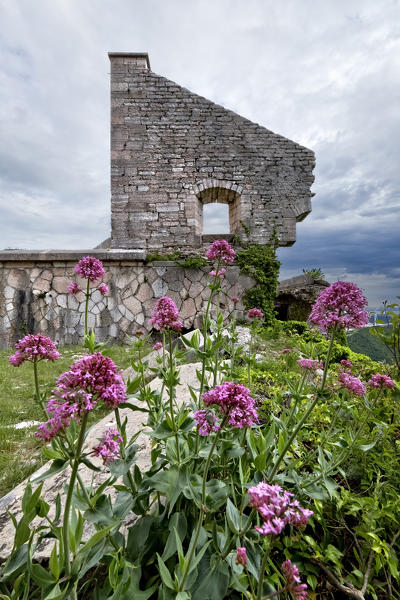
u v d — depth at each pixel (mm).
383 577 1354
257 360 4480
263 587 1015
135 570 1089
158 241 9156
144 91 9297
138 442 2201
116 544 1122
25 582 1008
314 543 1311
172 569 1173
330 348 1423
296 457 1883
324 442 1776
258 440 1290
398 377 2168
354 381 1762
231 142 9266
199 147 9234
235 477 1474
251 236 9070
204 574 1066
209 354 1729
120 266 8484
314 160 9289
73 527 1054
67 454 960
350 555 1415
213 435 1481
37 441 2889
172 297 8492
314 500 1433
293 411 1624
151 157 9242
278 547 1343
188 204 9195
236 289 8531
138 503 1294
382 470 1746
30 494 947
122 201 9188
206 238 9219
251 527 1195
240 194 9188
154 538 1257
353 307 1367
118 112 9258
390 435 2029
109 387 931
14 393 4180
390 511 1388
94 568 1267
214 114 9297
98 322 8344
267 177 9227
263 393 2939
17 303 8219
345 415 2045
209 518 1280
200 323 8461
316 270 11992
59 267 8320
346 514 1490
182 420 1310
